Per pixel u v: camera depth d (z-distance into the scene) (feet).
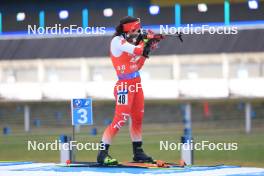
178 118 213.46
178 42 203.82
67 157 76.84
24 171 63.10
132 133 69.97
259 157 124.98
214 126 207.82
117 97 68.08
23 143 162.40
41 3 98.94
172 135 178.81
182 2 93.61
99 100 216.54
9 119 220.64
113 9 99.60
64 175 58.39
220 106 213.66
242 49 199.21
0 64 218.59
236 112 211.00
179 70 209.67
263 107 208.13
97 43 213.05
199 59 205.26
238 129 195.72
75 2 98.63
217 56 201.57
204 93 209.15
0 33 105.29
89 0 98.12
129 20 68.39
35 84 219.20
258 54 198.39
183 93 211.61
